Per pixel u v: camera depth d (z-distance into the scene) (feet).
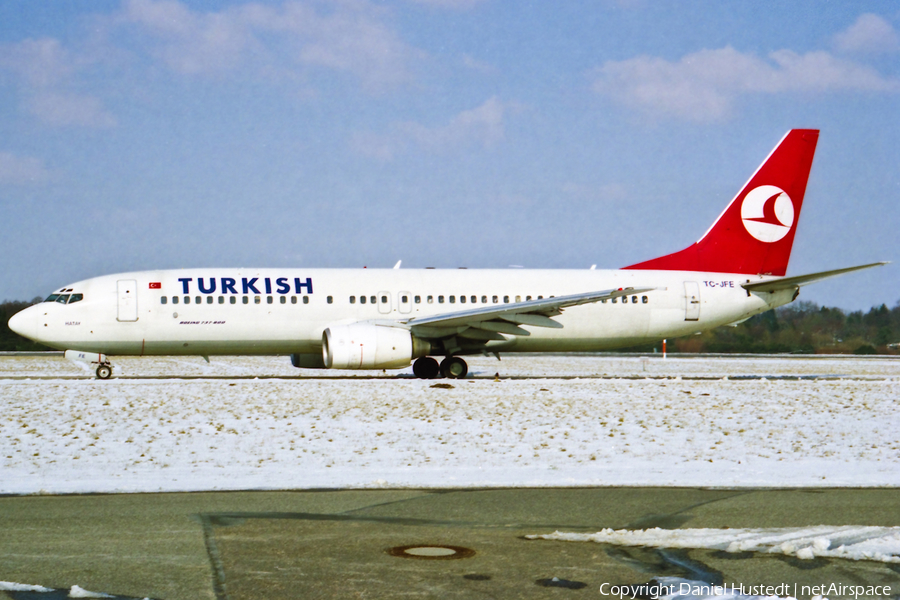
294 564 39.99
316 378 152.76
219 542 43.80
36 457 70.54
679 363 254.47
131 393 118.93
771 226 172.45
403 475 64.13
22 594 35.37
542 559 41.22
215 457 71.20
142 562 40.06
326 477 62.90
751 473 66.33
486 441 81.10
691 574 39.01
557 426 91.50
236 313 147.13
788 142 172.45
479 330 152.76
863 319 467.52
